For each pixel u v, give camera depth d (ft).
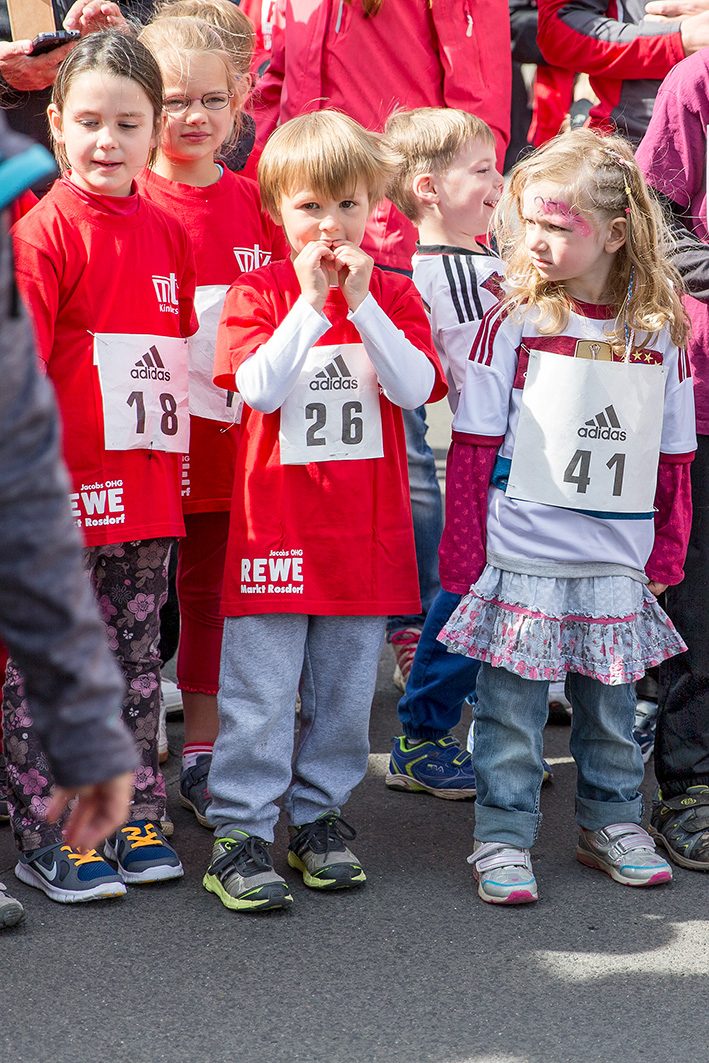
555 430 11.13
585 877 11.89
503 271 12.90
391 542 11.40
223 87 12.98
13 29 13.83
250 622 11.26
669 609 12.65
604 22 16.44
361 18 16.07
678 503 11.81
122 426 11.25
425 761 13.79
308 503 11.16
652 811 12.92
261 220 13.80
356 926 10.75
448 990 9.69
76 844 5.45
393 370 10.95
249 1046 8.86
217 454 13.32
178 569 13.78
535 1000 9.56
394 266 16.33
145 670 11.96
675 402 11.68
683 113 12.25
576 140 11.09
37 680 5.08
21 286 10.72
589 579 11.26
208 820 12.48
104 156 10.98
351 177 10.73
